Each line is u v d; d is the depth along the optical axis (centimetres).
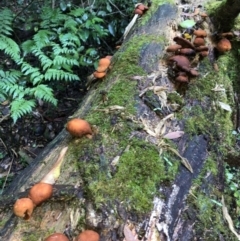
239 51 96
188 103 71
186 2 102
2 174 95
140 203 50
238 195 76
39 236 47
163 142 60
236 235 60
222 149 72
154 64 76
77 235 47
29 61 119
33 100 100
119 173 53
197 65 82
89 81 82
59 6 135
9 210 52
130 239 46
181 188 56
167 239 49
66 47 116
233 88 95
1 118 105
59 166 56
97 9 136
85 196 50
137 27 94
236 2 87
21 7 137
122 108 63
